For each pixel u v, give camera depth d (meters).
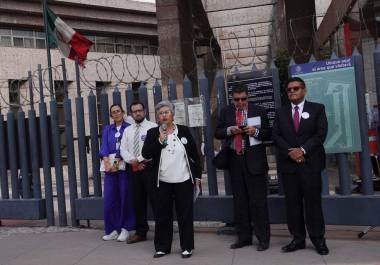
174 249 6.94
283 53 17.55
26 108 17.58
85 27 37.19
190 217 6.50
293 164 6.23
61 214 8.95
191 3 19.84
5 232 8.73
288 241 7.05
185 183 6.48
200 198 7.80
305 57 16.95
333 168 10.56
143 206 7.45
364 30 12.60
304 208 6.43
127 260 6.48
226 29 24.67
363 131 6.88
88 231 8.49
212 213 7.74
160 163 6.48
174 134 6.52
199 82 7.74
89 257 6.73
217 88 7.57
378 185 9.63
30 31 34.72
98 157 8.64
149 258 6.53
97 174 8.66
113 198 7.70
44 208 9.17
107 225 7.74
